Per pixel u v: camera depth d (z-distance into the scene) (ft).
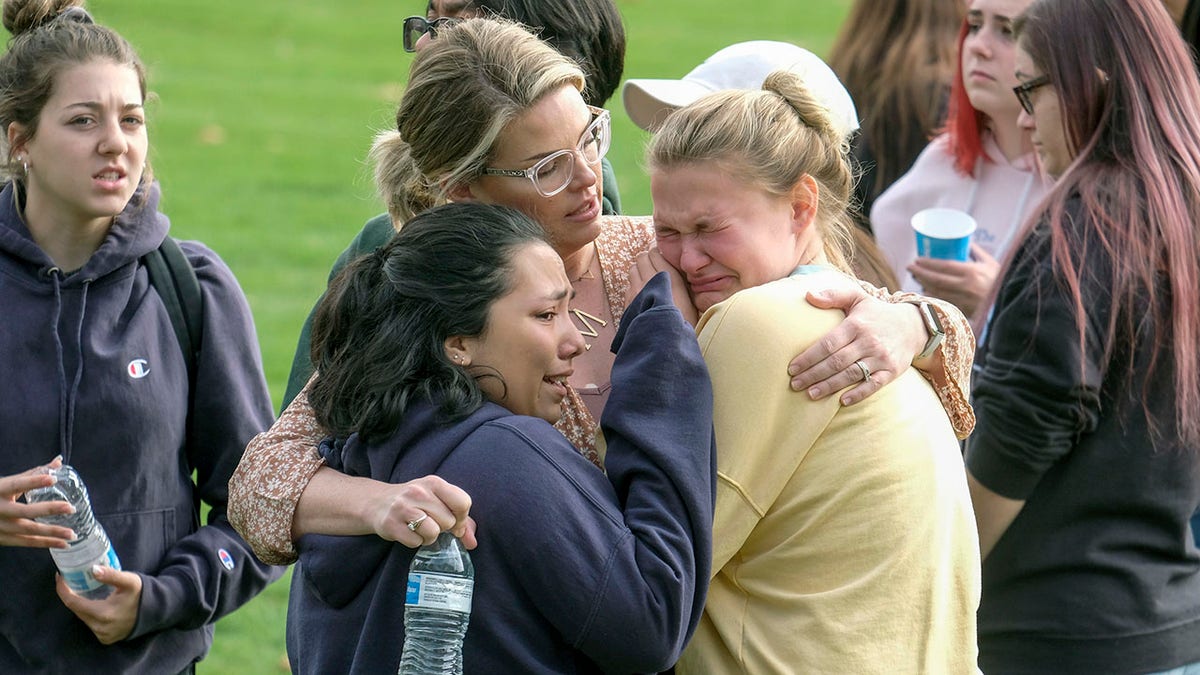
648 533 28.22
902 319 31.89
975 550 31.60
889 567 29.96
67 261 40.88
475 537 28.22
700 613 29.07
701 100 32.55
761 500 30.17
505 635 28.07
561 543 27.89
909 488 30.37
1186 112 41.70
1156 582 40.70
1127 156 40.96
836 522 30.14
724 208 31.55
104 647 40.34
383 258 31.04
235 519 32.12
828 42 182.29
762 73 40.14
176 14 199.93
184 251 43.45
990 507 41.29
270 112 159.33
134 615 39.58
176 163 140.05
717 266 32.14
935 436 31.48
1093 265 39.60
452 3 40.57
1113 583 40.57
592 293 34.81
